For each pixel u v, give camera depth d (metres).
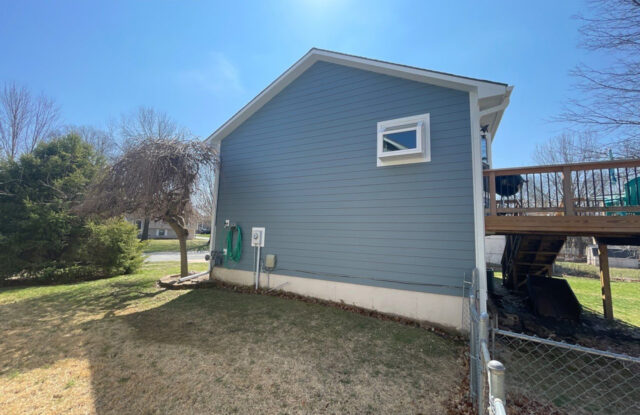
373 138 5.58
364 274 5.38
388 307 5.07
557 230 4.31
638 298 7.62
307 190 6.25
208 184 7.85
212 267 7.59
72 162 9.23
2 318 4.81
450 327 4.53
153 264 12.35
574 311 5.55
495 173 4.71
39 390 2.69
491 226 4.66
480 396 1.75
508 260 8.29
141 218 7.35
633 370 3.50
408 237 5.04
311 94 6.45
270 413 2.40
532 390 2.93
